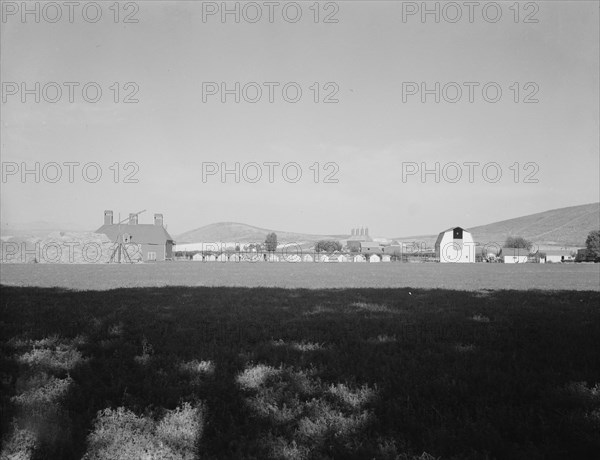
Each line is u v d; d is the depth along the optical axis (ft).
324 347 30.48
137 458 14.97
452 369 24.54
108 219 391.65
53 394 20.17
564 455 15.28
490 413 18.45
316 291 76.84
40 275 126.21
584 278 131.13
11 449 15.33
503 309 51.11
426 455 15.03
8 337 33.24
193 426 17.21
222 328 37.65
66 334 34.99
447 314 46.65
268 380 22.70
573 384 21.42
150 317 43.75
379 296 67.82
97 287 84.58
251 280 111.96
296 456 15.08
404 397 20.33
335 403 19.51
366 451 15.21
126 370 24.73
